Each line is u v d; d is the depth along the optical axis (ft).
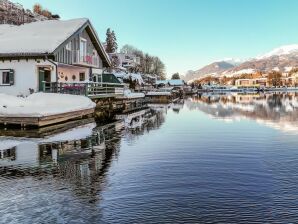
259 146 46.47
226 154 40.68
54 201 24.32
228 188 27.17
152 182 28.68
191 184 28.19
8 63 92.84
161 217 21.72
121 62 329.52
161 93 203.41
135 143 48.44
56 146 45.16
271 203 23.93
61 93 82.94
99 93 99.76
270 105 148.56
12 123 60.95
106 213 22.34
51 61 90.12
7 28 114.52
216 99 223.30
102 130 62.80
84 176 30.53
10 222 21.04
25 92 92.22
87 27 114.11
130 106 130.52
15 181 29.04
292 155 40.14
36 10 344.90
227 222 20.95
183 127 69.00
